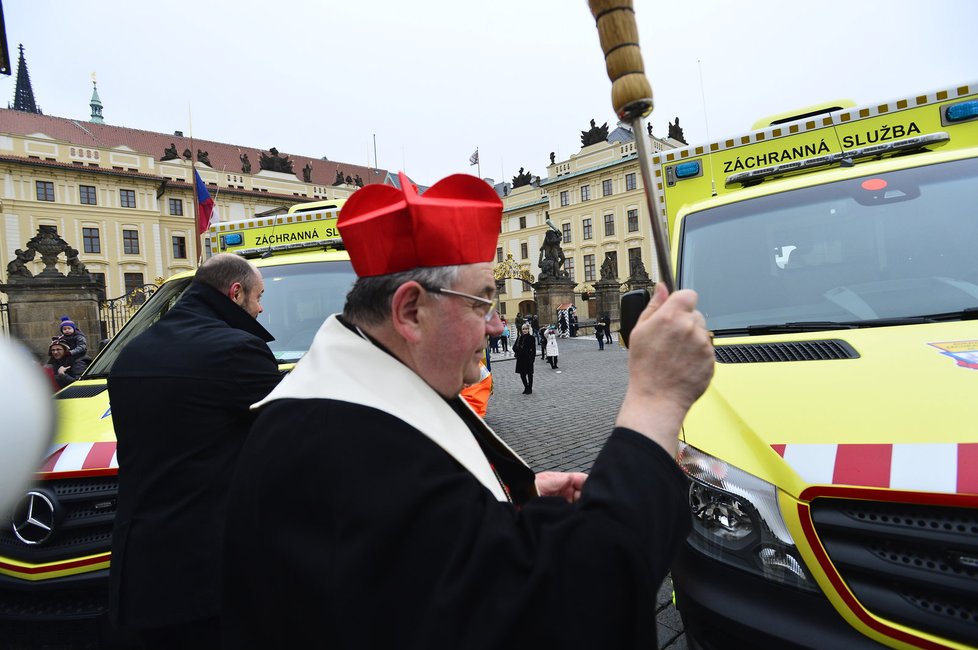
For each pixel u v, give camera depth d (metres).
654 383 0.97
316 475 0.88
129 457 1.90
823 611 1.69
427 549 0.82
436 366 1.06
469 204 1.05
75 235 45.12
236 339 1.95
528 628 0.78
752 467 1.89
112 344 4.12
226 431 1.89
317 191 60.50
